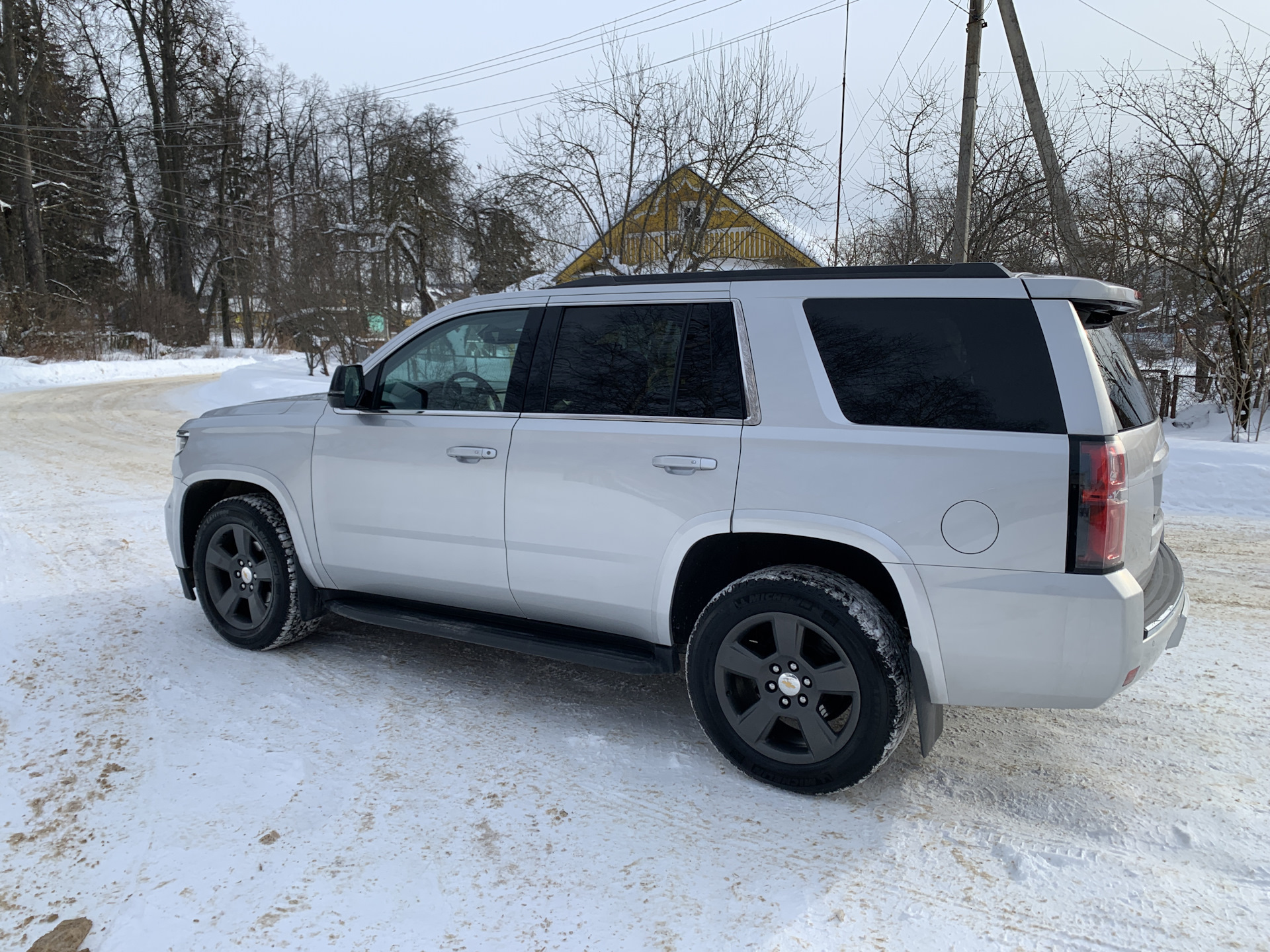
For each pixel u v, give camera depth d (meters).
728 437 2.95
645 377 3.18
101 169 43.25
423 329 3.72
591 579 3.25
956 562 2.61
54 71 39.84
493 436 3.42
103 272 45.72
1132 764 3.12
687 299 3.12
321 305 26.45
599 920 2.22
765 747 2.93
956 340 2.69
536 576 3.38
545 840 2.59
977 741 3.32
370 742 3.25
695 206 19.05
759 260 20.69
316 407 4.02
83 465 10.66
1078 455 2.48
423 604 3.88
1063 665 2.54
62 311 36.25
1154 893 2.34
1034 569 2.53
